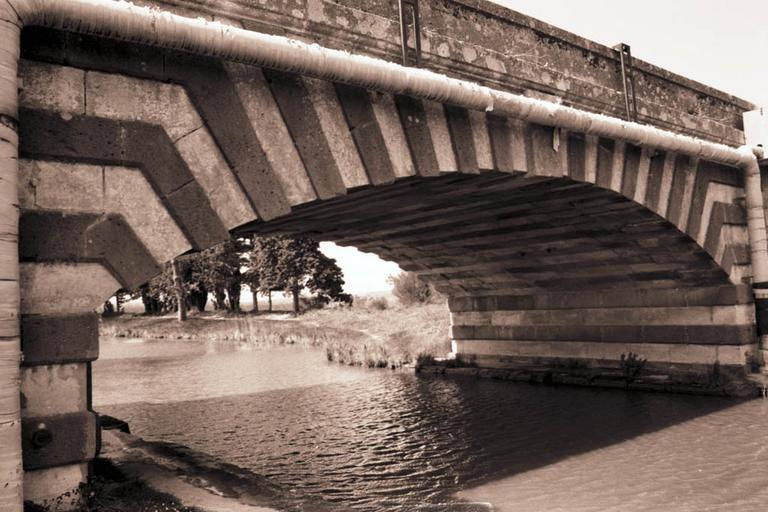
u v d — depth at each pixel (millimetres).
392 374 21391
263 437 12984
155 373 24203
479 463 10648
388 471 10398
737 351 14820
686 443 11078
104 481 7148
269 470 10633
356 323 38812
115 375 23797
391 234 16812
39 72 5875
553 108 10203
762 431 11492
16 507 5098
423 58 9188
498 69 10305
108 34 6043
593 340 17500
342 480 9977
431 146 8883
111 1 5957
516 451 11266
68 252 5906
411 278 43000
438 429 13180
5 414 5098
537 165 10414
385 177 8328
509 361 19562
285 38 7090
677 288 15789
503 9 10414
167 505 6465
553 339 18422
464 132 9328
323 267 53094
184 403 17109
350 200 12195
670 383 15305
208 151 6859
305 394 18062
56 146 5902
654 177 12891
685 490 8836
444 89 8539
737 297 14773
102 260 6102
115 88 6277
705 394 14602
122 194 6281
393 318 38344
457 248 17766
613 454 10719
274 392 18562
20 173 5723
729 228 14898
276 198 7281
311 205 11617
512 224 15016
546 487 9281
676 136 12766
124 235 6258
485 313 20234
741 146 15641
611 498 8688
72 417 5797
